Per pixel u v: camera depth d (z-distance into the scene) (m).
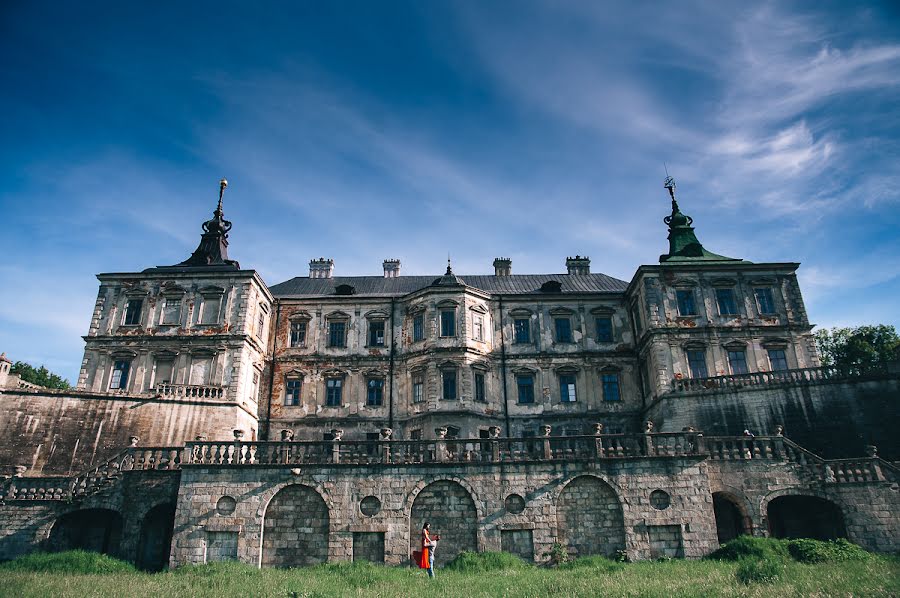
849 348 56.88
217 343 43.03
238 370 42.28
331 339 48.28
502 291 51.34
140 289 45.00
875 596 16.70
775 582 19.44
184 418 38.84
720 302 43.97
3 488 30.41
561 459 30.16
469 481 29.92
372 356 47.34
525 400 46.31
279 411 46.12
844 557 24.50
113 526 31.80
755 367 42.22
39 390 36.22
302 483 29.81
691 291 44.25
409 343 47.47
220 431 39.66
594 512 29.45
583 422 45.50
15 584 21.41
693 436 30.64
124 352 43.16
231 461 30.39
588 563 27.22
